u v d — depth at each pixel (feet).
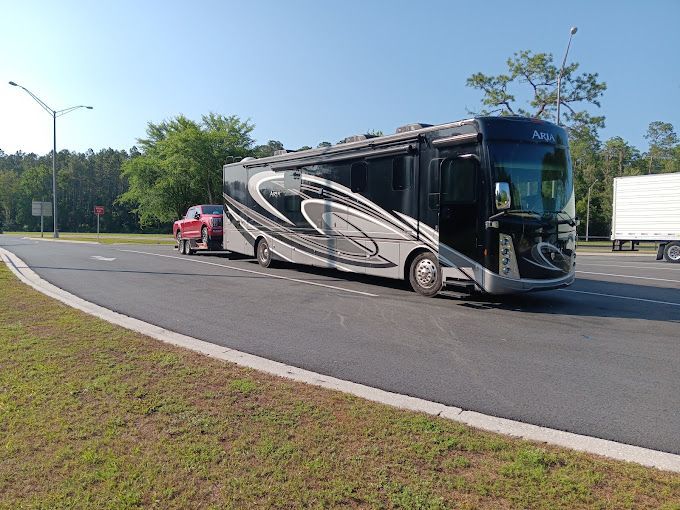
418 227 34.47
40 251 77.36
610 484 10.42
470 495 9.96
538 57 130.00
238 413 13.75
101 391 15.21
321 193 43.55
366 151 38.45
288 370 18.06
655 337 24.07
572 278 32.22
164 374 16.97
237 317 27.81
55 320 25.26
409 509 9.49
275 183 50.19
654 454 11.96
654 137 252.62
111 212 327.06
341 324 26.30
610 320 27.91
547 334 24.50
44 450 11.55
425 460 11.34
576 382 17.53
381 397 15.53
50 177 322.75
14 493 9.89
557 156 31.96
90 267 52.60
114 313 28.30
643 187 81.30
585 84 131.95
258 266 54.44
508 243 29.84
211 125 138.82
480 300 33.96
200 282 41.34
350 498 9.82
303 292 36.65
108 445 11.82
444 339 23.38
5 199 325.01
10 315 26.40
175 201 136.05
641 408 15.19
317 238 44.11
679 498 9.91
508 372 18.60
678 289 40.47
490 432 13.03
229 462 11.12
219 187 135.23
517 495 9.97
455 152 31.91
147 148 145.38
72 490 10.00
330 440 12.23
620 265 66.03
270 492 10.00
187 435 12.37
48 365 17.60
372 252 38.37
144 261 59.77
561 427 13.78
